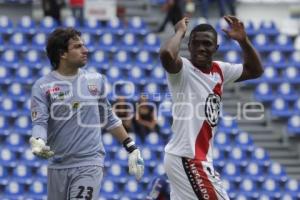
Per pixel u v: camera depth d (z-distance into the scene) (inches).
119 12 1870.1
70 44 749.9
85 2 1807.3
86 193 741.3
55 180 756.6
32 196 1432.1
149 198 1092.5
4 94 1576.0
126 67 1632.6
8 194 1437.0
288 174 1561.3
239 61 1691.7
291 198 1502.2
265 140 1596.9
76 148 747.4
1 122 1519.4
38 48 1660.9
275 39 1765.5
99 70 1625.2
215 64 736.3
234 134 1550.2
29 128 1518.2
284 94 1658.5
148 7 1903.3
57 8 1759.4
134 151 783.1
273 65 1706.4
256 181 1507.1
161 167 1462.8
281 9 2006.6
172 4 1739.7
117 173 1467.8
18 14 1887.3
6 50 1644.9
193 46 715.4
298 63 1731.1
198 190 710.5
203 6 1894.7
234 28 751.7
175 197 723.4
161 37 1768.0
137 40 1710.1
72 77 754.8
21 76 1604.3
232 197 1485.0
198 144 714.2
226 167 1508.4
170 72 706.2
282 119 1620.3
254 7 1994.3
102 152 762.8
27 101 1556.3
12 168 1462.8
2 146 1494.8
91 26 1721.2
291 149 1594.5
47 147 724.0
